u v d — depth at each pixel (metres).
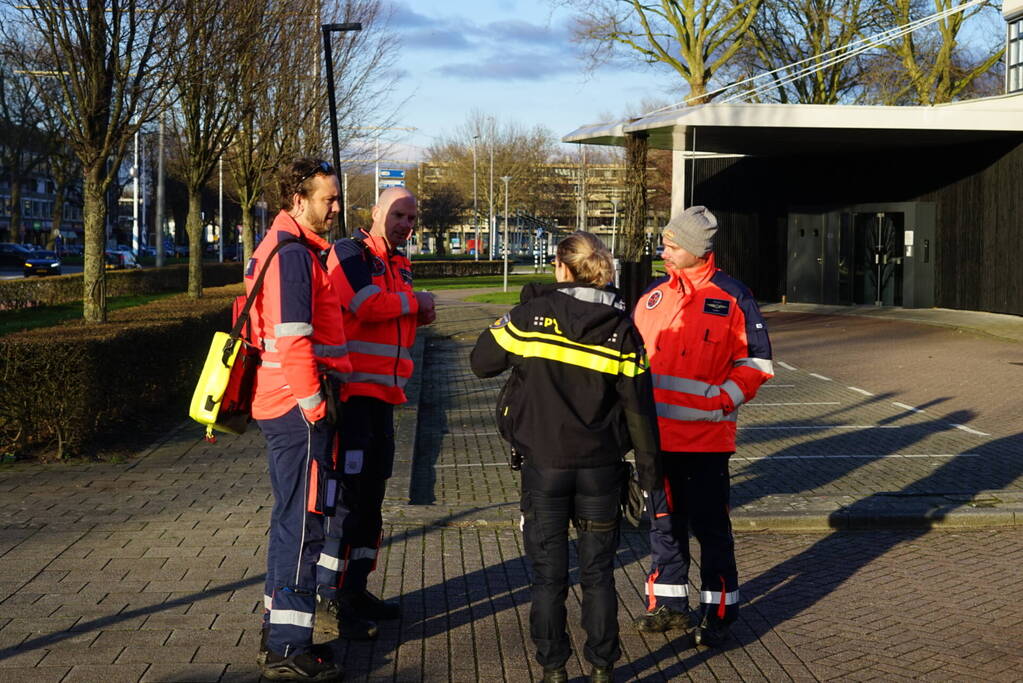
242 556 5.53
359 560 4.64
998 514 6.70
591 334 3.81
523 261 79.75
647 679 4.17
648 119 21.47
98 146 10.83
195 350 11.45
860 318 23.45
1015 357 16.36
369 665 4.20
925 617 4.94
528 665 4.21
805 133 21.62
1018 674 4.25
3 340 7.81
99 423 8.65
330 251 4.49
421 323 4.81
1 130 51.53
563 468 3.83
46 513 6.34
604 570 3.94
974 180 23.16
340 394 4.08
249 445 8.75
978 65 33.44
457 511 6.60
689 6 29.92
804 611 5.03
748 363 4.52
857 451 9.17
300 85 20.38
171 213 89.31
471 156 82.19
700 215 4.57
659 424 4.52
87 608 4.70
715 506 4.53
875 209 25.67
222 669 4.04
